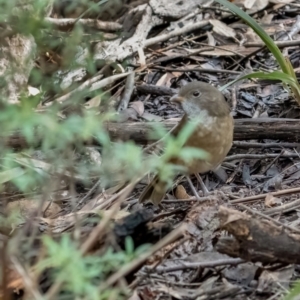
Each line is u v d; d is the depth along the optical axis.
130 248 3.78
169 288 5.29
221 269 5.56
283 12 12.52
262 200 7.09
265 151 8.70
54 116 4.02
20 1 4.42
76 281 3.35
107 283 3.73
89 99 9.40
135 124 8.15
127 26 11.47
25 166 6.55
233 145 8.51
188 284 5.35
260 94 10.02
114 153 3.71
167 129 8.33
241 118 9.13
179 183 8.24
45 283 4.62
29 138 4.07
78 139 4.38
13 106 3.78
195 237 5.95
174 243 5.77
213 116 7.02
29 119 3.43
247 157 8.39
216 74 10.80
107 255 3.74
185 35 12.05
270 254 5.11
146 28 11.49
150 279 5.33
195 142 7.04
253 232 5.08
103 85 9.67
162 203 7.38
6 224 5.59
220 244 5.20
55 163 4.62
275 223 5.84
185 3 12.15
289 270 5.41
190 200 7.24
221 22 12.06
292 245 5.09
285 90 9.91
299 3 12.63
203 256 5.72
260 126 8.31
